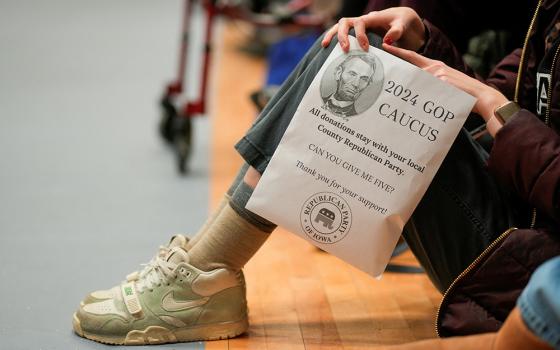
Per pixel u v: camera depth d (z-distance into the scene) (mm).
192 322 1680
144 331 1672
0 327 1795
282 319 1845
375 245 1500
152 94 4762
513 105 1431
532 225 1466
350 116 1494
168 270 1666
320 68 1531
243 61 5770
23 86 4883
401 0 2064
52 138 3746
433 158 1472
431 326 1824
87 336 1715
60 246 2395
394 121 1480
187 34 3658
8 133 3809
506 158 1404
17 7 8344
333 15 3605
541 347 1134
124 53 6008
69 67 5488
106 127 3982
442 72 1496
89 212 2732
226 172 3250
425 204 1527
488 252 1454
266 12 4422
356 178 1494
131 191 2982
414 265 2232
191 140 3209
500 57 2051
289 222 1524
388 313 1898
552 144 1372
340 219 1505
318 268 2205
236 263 1676
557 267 1124
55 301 1967
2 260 2262
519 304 1160
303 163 1512
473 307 1466
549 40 1463
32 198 2877
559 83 1418
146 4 8656
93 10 8250
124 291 1705
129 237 2490
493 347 1238
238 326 1718
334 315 1879
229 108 4371
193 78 5156
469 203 1513
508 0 1967
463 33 2037
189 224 2631
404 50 1531
